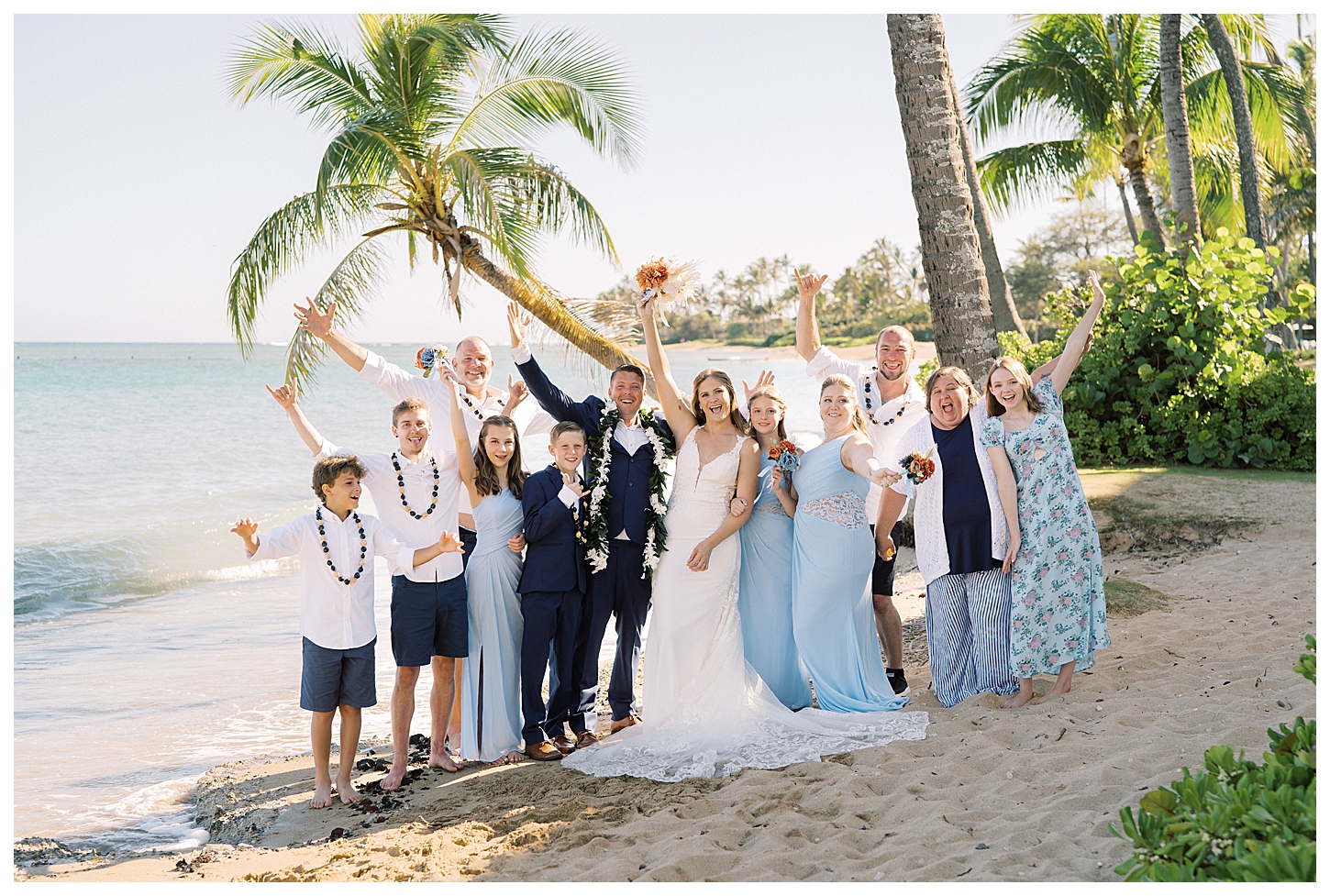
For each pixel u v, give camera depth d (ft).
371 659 15.06
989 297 25.62
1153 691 15.84
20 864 13.84
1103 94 56.54
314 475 14.82
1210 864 8.71
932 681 17.90
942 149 25.30
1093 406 39.78
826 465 16.67
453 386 16.31
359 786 15.62
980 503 16.17
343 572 14.78
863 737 15.16
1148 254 41.24
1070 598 15.70
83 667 26.71
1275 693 14.94
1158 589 23.59
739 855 11.22
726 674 16.21
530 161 38.22
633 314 39.91
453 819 13.47
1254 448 36.58
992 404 16.15
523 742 16.80
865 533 17.04
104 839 15.16
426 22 35.94
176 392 161.89
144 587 39.81
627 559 16.31
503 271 39.09
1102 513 30.22
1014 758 13.34
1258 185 57.52
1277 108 62.85
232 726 21.30
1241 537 27.89
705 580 16.40
